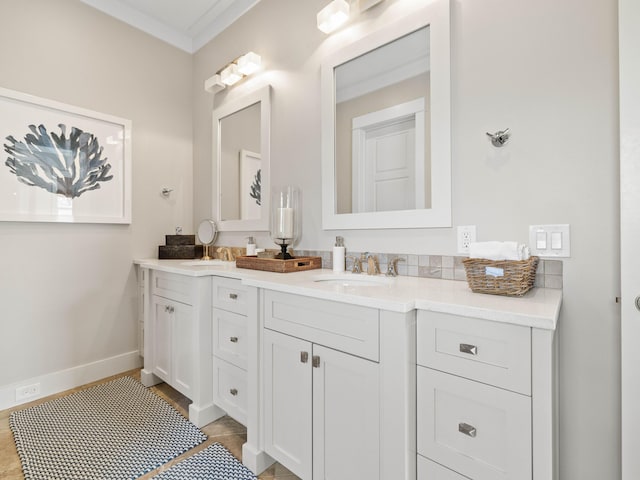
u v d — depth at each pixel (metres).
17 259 1.96
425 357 0.99
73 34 2.18
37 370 2.04
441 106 1.40
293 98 2.03
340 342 1.13
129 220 2.43
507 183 1.25
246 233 2.35
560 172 1.15
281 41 2.10
